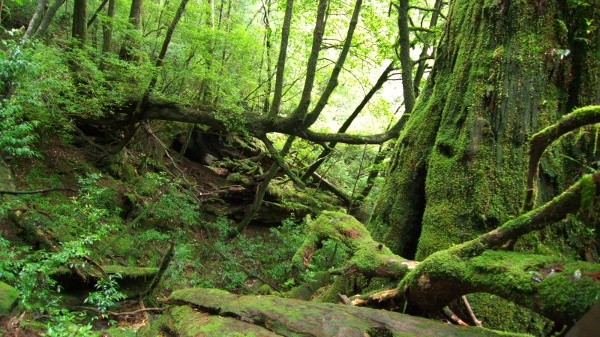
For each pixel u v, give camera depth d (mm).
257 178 12953
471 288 2406
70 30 11250
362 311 2629
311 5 11727
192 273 8078
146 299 6648
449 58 4246
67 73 8062
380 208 4359
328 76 14430
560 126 2254
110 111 8672
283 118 8266
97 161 10062
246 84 11148
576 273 1955
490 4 3732
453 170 3580
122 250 7648
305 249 3787
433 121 4160
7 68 5508
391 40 11023
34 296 4719
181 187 11188
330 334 2355
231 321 2740
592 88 3520
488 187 3385
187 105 8609
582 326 948
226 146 14203
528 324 2973
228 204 12711
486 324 2973
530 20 3553
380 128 15719
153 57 9844
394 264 3193
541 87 3482
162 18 11141
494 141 3477
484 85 3631
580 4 3465
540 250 3027
